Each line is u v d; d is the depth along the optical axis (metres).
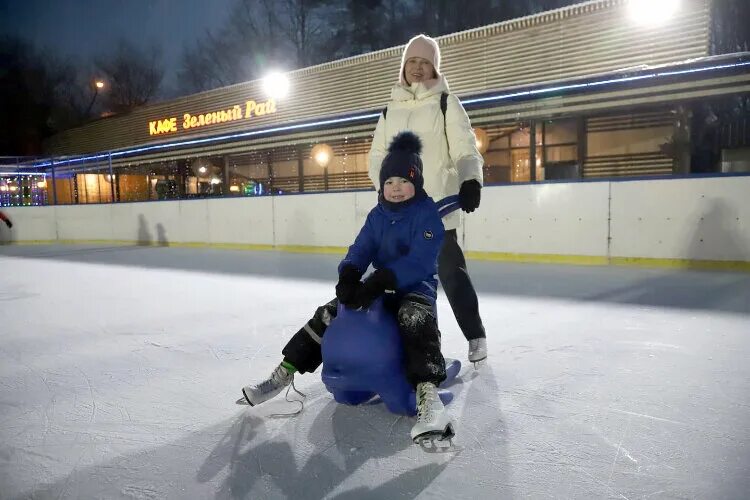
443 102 2.20
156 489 1.26
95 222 10.95
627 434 1.52
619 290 4.05
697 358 2.26
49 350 2.62
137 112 18.02
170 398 1.90
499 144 10.91
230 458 1.42
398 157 1.65
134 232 10.47
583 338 2.64
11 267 6.80
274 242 8.55
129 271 6.16
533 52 10.23
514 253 6.36
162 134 17.33
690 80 8.03
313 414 1.72
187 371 2.23
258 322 3.21
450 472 1.32
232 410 1.77
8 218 11.34
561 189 5.99
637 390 1.88
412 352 1.49
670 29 8.76
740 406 1.72
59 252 9.05
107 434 1.59
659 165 9.12
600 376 2.05
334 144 13.02
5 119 30.22
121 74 35.03
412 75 2.25
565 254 6.02
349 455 1.42
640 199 5.55
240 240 8.98
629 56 9.19
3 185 16.39
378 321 1.55
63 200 17.34
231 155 15.14
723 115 8.95
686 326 2.85
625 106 8.68
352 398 1.74
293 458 1.41
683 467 1.32
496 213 6.44
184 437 1.56
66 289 4.76
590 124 9.60
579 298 3.76
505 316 3.20
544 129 10.10
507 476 1.29
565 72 9.91
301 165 13.82
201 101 16.16
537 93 9.41
